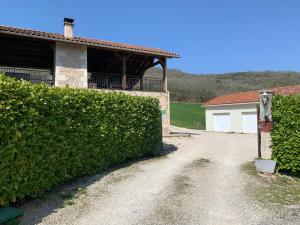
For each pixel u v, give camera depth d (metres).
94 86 19.17
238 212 6.53
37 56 20.19
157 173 9.62
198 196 7.48
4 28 15.43
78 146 8.12
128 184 8.27
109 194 7.39
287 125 9.87
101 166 9.38
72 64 17.84
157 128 13.55
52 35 17.06
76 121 8.08
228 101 32.84
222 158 12.86
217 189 8.12
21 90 6.03
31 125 6.18
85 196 7.12
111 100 9.95
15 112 5.76
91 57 21.66
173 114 46.03
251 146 17.33
